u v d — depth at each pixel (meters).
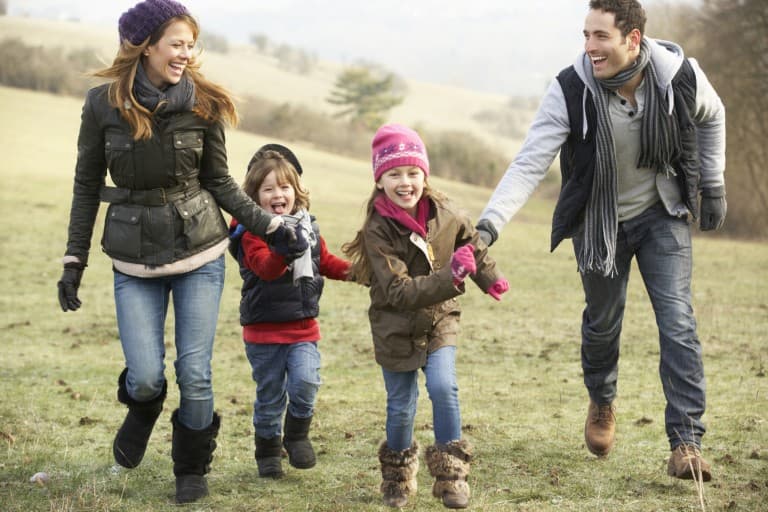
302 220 6.71
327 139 86.81
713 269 24.52
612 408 7.13
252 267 6.32
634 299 18.23
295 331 6.69
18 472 6.80
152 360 5.93
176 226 5.98
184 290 6.08
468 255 5.34
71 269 6.12
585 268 6.53
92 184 6.14
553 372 11.12
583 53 6.52
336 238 31.16
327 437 7.98
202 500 6.19
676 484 6.50
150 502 6.15
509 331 14.45
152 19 5.67
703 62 45.59
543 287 20.42
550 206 61.03
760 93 43.94
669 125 6.27
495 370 11.27
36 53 83.88
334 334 14.13
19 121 62.69
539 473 6.86
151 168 5.87
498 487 6.51
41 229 29.09
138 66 5.79
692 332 6.35
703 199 6.90
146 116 5.77
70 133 60.03
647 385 10.16
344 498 6.28
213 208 6.15
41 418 8.52
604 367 7.03
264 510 6.01
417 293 5.47
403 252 5.82
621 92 6.37
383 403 9.36
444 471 5.62
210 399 6.16
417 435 8.01
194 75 5.99
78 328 14.41
